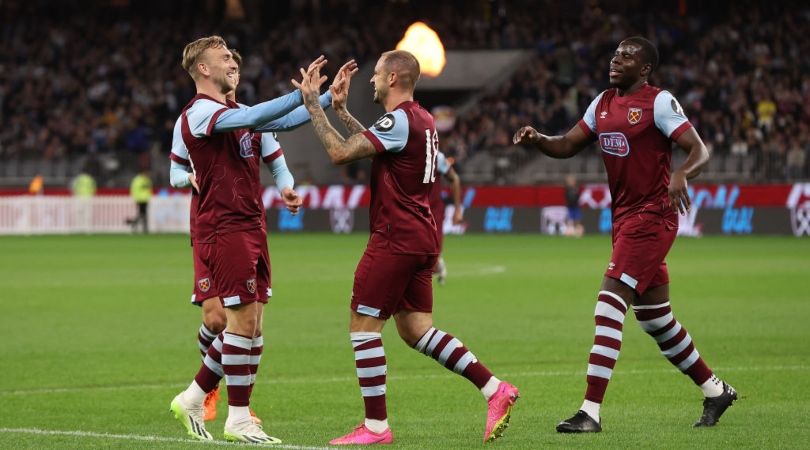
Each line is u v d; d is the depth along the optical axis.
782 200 44.09
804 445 8.75
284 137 53.66
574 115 52.72
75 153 56.69
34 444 9.01
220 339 9.28
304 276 26.48
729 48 55.56
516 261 31.08
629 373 12.84
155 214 51.84
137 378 12.86
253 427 9.20
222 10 65.69
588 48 56.91
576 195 45.44
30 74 60.84
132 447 8.85
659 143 9.51
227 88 9.34
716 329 16.67
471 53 57.97
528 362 13.79
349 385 12.36
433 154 9.02
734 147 47.41
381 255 8.93
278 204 50.84
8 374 13.12
